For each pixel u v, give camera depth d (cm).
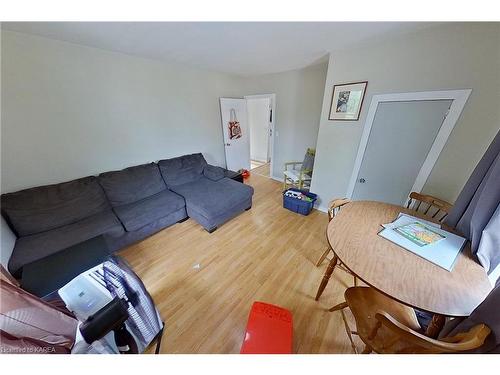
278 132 395
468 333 69
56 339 76
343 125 234
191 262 189
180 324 134
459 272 93
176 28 162
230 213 256
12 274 142
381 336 93
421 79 171
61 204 187
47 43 179
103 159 238
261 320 104
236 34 175
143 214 209
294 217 274
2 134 169
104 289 100
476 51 143
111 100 232
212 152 389
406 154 198
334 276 174
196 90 326
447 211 151
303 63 282
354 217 139
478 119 152
